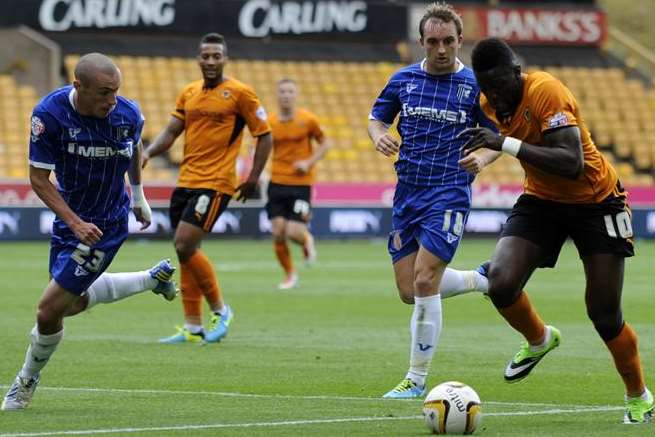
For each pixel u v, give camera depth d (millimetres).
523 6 117562
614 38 130000
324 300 48281
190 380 26953
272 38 112812
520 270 22156
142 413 22156
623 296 50375
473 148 20828
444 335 36781
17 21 104125
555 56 120188
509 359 31109
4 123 98688
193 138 34469
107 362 30000
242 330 37938
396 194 26000
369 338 35875
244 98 34406
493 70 21062
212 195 34156
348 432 20094
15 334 35594
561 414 22359
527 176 22359
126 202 22703
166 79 107500
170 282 25047
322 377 27594
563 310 44438
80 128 21547
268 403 23531
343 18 113688
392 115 26359
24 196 86312
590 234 21703
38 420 21250
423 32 25562
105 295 24328
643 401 21609
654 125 116188
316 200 93062
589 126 114812
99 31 107000
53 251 22469
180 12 108688
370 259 73500
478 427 20109
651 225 98500
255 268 65500
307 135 54250
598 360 30891
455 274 27172
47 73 103438
